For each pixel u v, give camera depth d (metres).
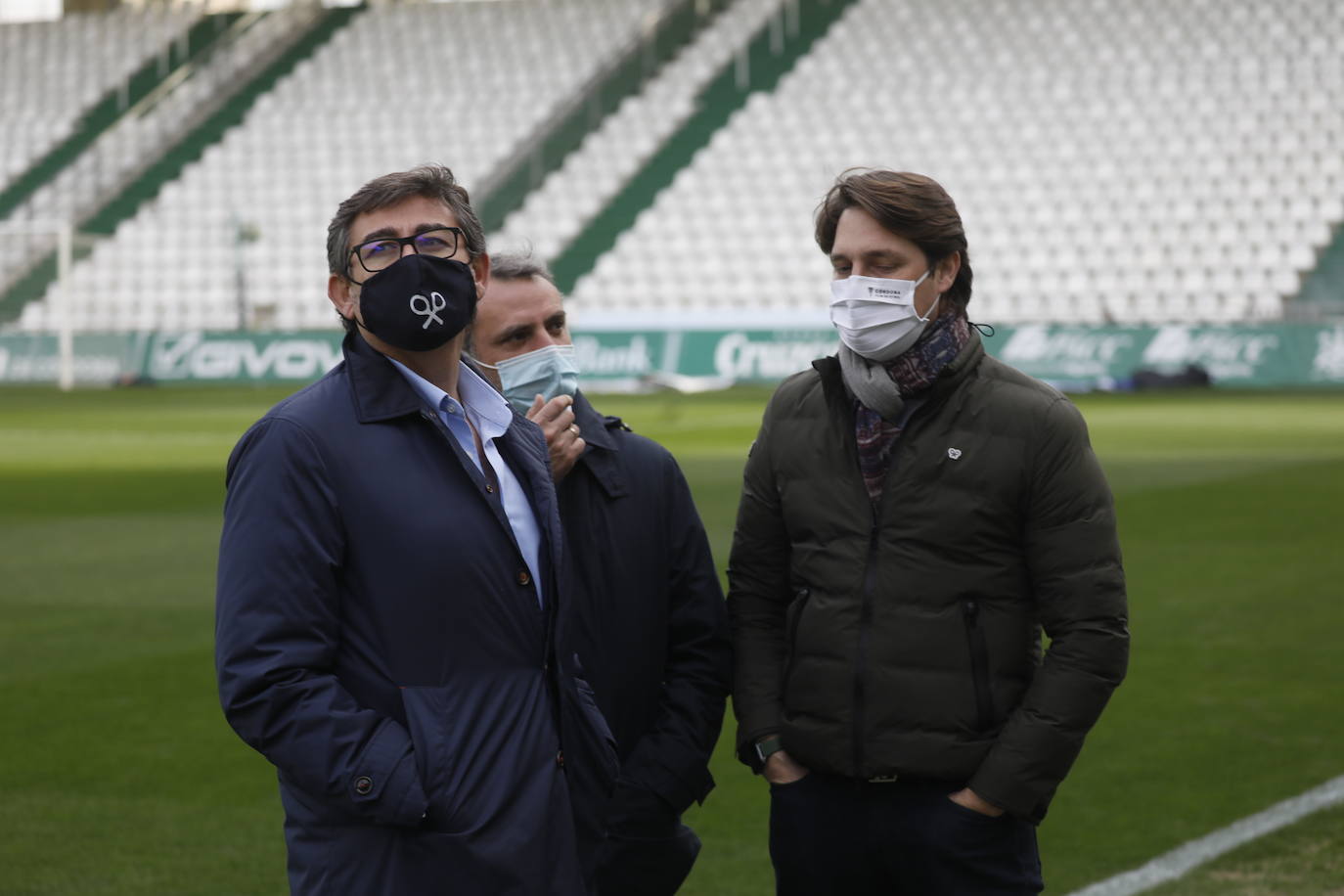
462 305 2.24
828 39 35.53
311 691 2.14
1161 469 13.46
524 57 37.12
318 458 2.22
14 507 11.83
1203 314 29.83
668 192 33.31
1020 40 34.34
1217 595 7.53
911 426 2.60
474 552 2.24
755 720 2.74
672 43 35.97
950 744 2.56
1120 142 32.12
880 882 2.71
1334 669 5.98
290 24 39.75
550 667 2.34
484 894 2.17
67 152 37.47
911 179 2.59
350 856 2.17
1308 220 30.38
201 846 4.23
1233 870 3.88
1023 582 2.62
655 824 2.71
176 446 17.30
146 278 34.69
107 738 5.30
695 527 2.86
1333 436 16.83
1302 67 32.31
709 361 29.53
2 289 34.88
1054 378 28.67
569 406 2.67
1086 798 4.49
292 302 33.78
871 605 2.61
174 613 7.52
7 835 4.30
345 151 36.03
